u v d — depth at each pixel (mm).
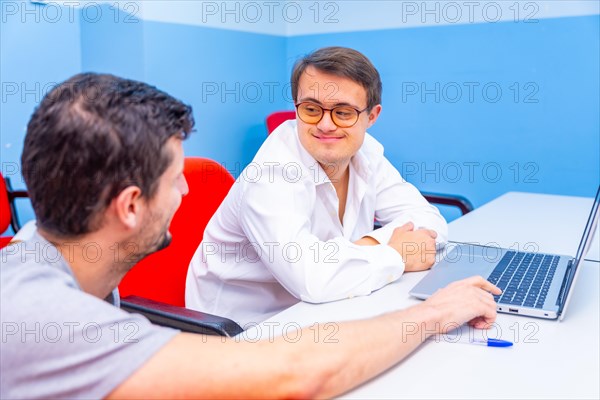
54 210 617
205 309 1341
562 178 2564
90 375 576
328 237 1330
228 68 2869
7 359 565
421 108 2844
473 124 2729
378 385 702
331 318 930
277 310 1360
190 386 589
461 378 718
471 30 2652
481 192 2760
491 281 1042
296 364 632
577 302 980
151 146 625
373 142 1525
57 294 591
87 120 597
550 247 1359
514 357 775
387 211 1472
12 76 2316
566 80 2484
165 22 2514
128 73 2492
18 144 2377
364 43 2951
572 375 725
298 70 1166
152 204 653
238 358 615
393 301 1006
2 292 582
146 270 1249
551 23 2473
